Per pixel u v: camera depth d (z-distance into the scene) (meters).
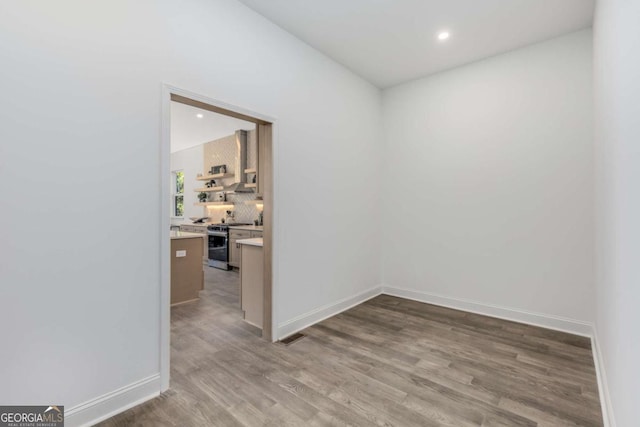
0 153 1.46
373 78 4.02
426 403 1.92
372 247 4.23
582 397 1.98
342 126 3.66
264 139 2.88
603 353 2.11
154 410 1.86
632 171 1.23
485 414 1.82
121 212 1.85
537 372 2.28
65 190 1.65
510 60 3.34
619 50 1.48
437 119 3.88
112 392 1.82
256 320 3.17
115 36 1.82
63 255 1.64
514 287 3.34
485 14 2.70
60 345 1.63
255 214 6.82
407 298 4.17
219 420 1.77
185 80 2.15
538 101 3.18
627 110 1.32
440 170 3.86
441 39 3.10
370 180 4.18
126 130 1.87
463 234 3.69
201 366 2.38
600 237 2.33
